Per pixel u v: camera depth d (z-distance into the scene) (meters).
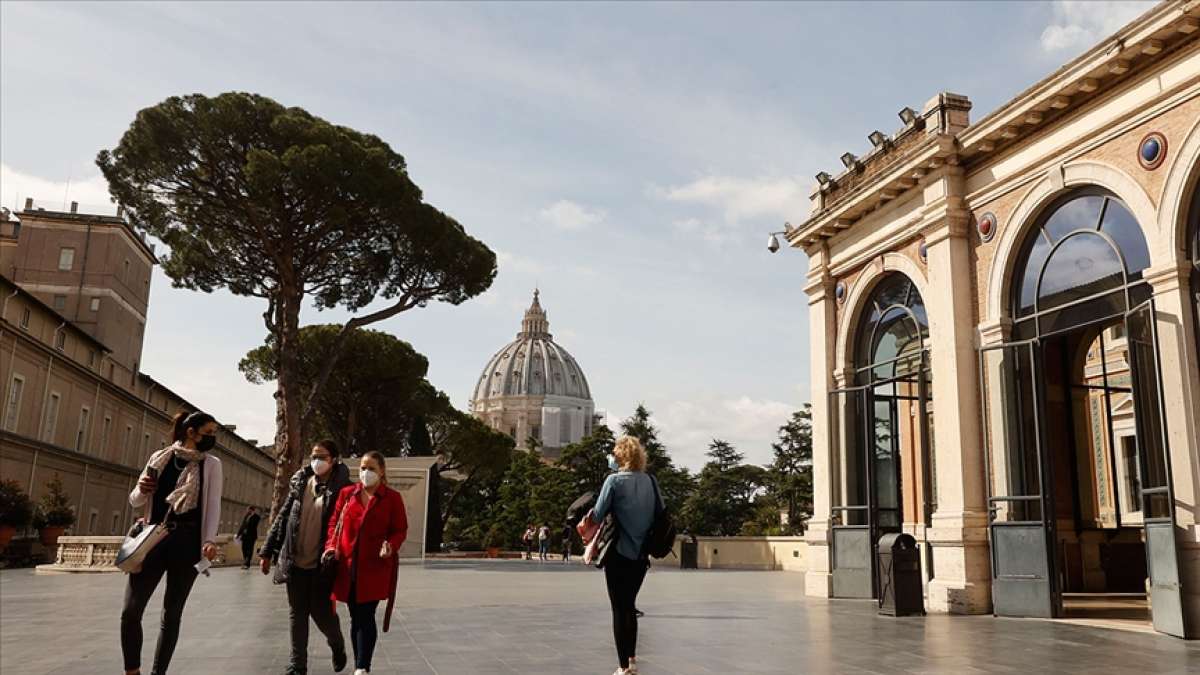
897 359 15.22
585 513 6.74
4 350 34.06
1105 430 21.67
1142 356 10.43
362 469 6.36
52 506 31.83
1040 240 12.37
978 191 13.33
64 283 49.06
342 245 29.70
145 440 52.53
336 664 6.73
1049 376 17.11
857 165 16.55
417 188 30.39
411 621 11.02
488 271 33.16
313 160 25.80
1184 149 10.11
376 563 6.30
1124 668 7.22
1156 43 10.34
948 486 13.10
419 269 31.28
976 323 13.28
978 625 10.67
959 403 13.02
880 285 15.91
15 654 8.07
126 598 5.77
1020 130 12.53
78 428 42.03
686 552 31.94
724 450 78.69
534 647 8.50
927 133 14.31
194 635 9.45
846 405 16.38
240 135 26.66
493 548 51.53
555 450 149.00
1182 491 9.67
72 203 51.00
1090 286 11.46
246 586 17.20
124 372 48.75
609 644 8.74
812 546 16.38
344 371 43.81
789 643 8.88
